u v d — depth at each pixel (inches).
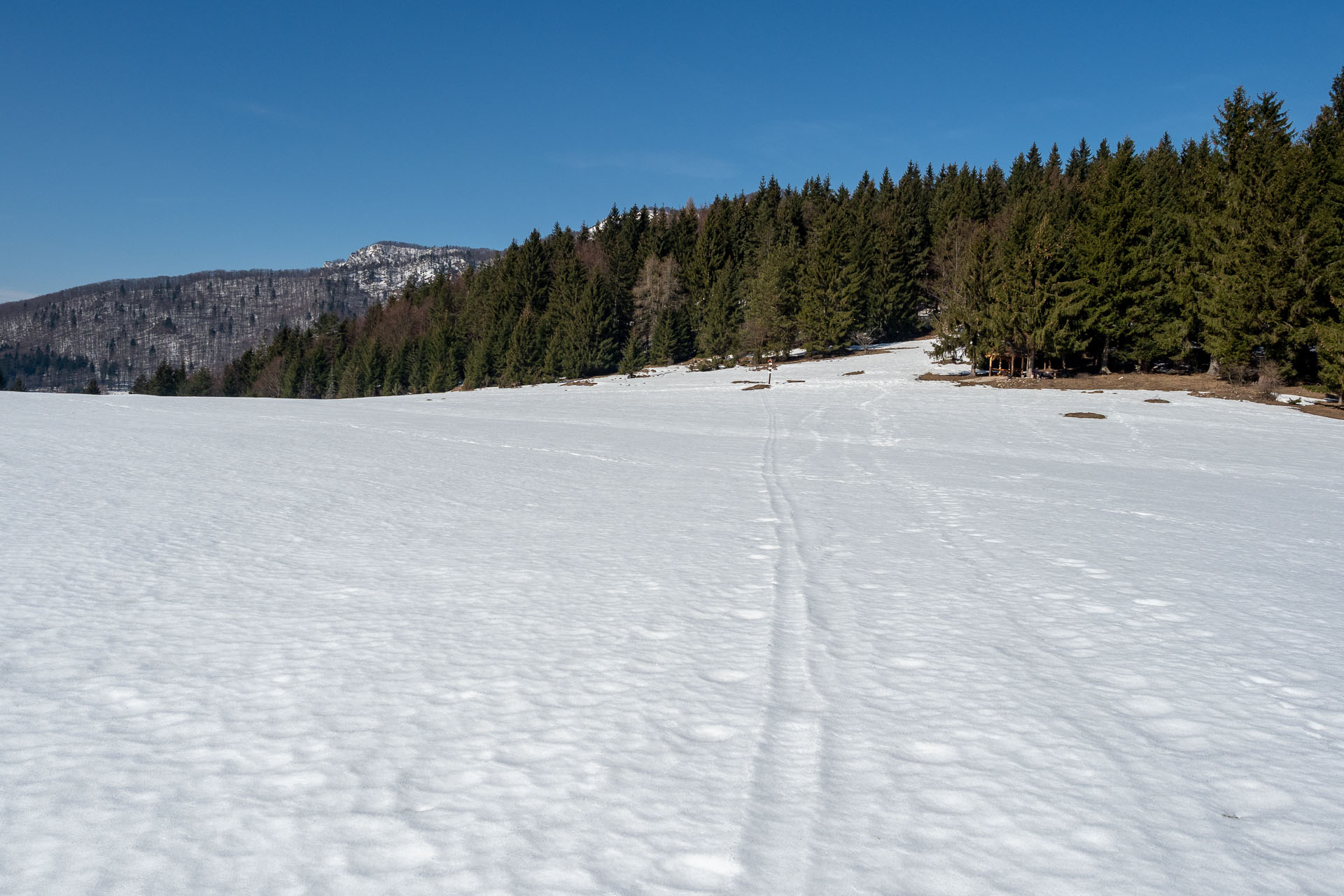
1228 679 168.2
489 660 173.8
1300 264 1159.6
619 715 144.7
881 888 95.8
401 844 104.0
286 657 174.7
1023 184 3523.6
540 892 93.9
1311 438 841.5
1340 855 104.0
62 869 98.1
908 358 2064.5
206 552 282.7
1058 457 705.0
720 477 513.3
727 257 3363.7
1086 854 103.9
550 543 303.1
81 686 157.2
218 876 97.0
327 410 1220.5
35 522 330.6
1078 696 157.4
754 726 141.1
